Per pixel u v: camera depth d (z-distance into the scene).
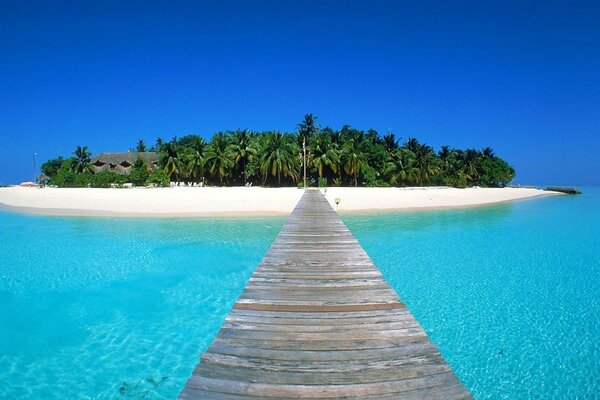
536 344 7.68
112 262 13.73
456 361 7.05
